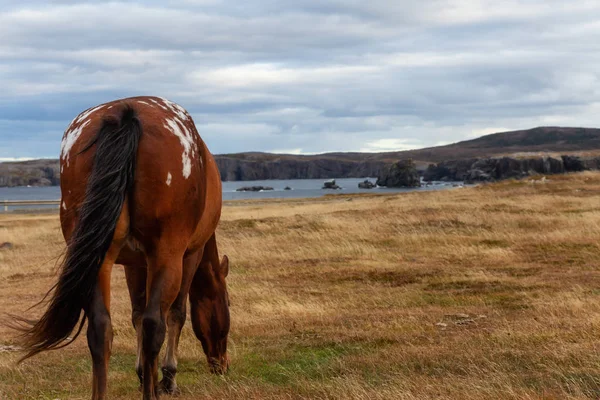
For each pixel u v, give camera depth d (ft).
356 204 114.32
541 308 34.04
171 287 15.78
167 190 15.61
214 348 23.70
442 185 619.26
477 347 25.71
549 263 51.08
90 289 14.05
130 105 16.20
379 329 31.14
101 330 14.10
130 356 28.27
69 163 15.78
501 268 49.88
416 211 86.79
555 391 19.36
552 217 75.25
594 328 27.81
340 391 19.74
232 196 387.55
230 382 22.07
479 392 19.04
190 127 17.44
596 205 87.66
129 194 15.24
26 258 68.08
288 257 59.41
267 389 20.89
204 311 23.35
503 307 35.99
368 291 43.24
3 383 23.58
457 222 75.77
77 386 22.84
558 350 24.02
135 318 19.94
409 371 22.81
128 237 15.53
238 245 66.74
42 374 24.61
